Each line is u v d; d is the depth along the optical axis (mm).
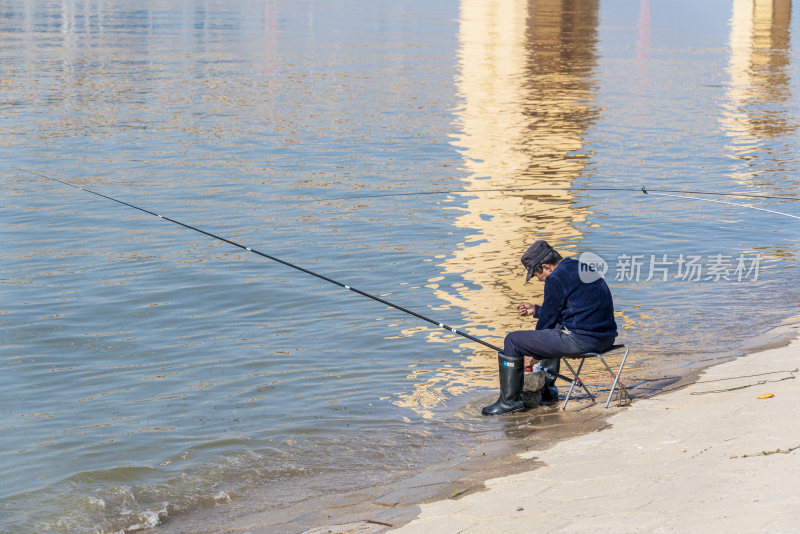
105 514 5027
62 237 11766
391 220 12750
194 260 10734
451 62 36406
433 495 4883
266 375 7277
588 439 5520
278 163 17000
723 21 63969
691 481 4426
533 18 64562
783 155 18047
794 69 35312
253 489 5324
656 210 13398
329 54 39094
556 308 6219
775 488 4121
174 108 23781
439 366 7469
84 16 61062
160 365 7508
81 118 21922
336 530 4504
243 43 43906
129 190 14648
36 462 5723
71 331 8328
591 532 3943
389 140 19500
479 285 9734
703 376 6754
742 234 12031
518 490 4727
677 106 25250
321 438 6051
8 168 16203
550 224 12547
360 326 8461
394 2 82250
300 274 10188
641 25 59469
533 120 22547
